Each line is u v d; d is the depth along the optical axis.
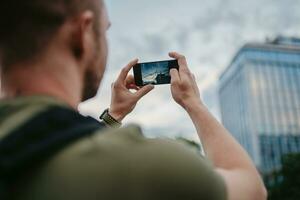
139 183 0.74
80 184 0.74
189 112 1.19
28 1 0.84
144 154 0.76
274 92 124.06
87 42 0.91
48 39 0.86
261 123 120.62
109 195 0.73
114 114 1.74
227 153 1.00
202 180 0.76
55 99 0.83
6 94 0.86
